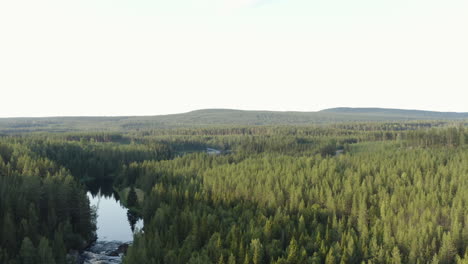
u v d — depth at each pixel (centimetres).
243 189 11962
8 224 8019
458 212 9231
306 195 11562
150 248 7731
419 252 7750
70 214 10312
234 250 7512
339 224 8981
